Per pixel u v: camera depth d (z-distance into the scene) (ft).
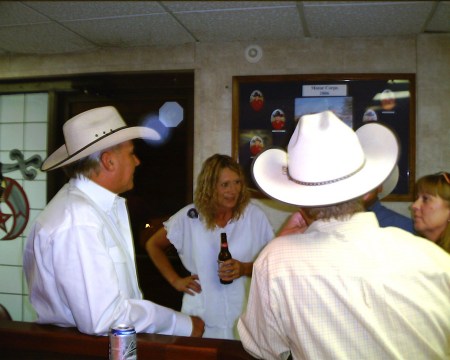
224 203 6.74
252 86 9.29
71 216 4.29
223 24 8.33
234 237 6.94
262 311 3.38
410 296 3.00
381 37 8.86
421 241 3.30
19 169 10.91
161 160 10.40
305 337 3.17
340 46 8.98
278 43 9.20
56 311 4.51
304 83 9.10
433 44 8.68
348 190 3.22
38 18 8.05
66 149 5.08
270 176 3.81
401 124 8.80
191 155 10.18
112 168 4.85
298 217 6.18
